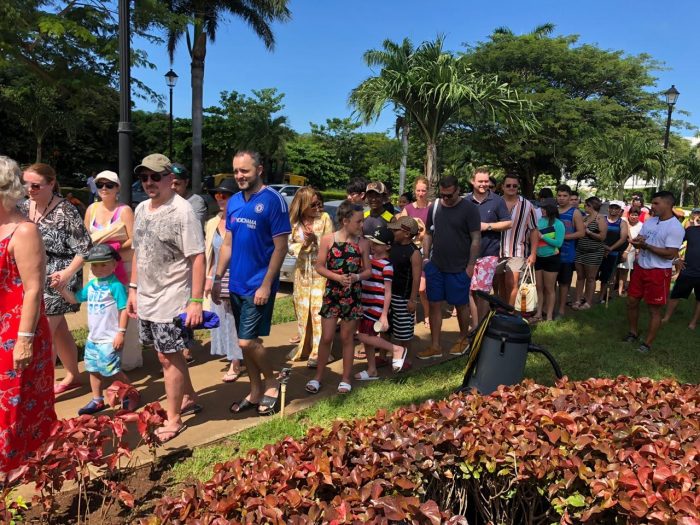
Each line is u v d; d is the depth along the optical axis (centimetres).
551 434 247
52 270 446
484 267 642
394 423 262
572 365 580
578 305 908
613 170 2277
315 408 449
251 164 406
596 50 3356
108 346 420
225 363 567
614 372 564
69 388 482
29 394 307
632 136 2267
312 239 560
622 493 205
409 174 4381
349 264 468
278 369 555
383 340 520
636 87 3325
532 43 3238
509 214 646
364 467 226
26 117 2270
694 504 189
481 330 390
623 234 901
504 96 1300
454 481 253
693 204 3619
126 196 567
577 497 221
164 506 211
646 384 336
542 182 4428
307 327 575
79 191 2495
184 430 408
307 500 202
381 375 541
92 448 288
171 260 381
